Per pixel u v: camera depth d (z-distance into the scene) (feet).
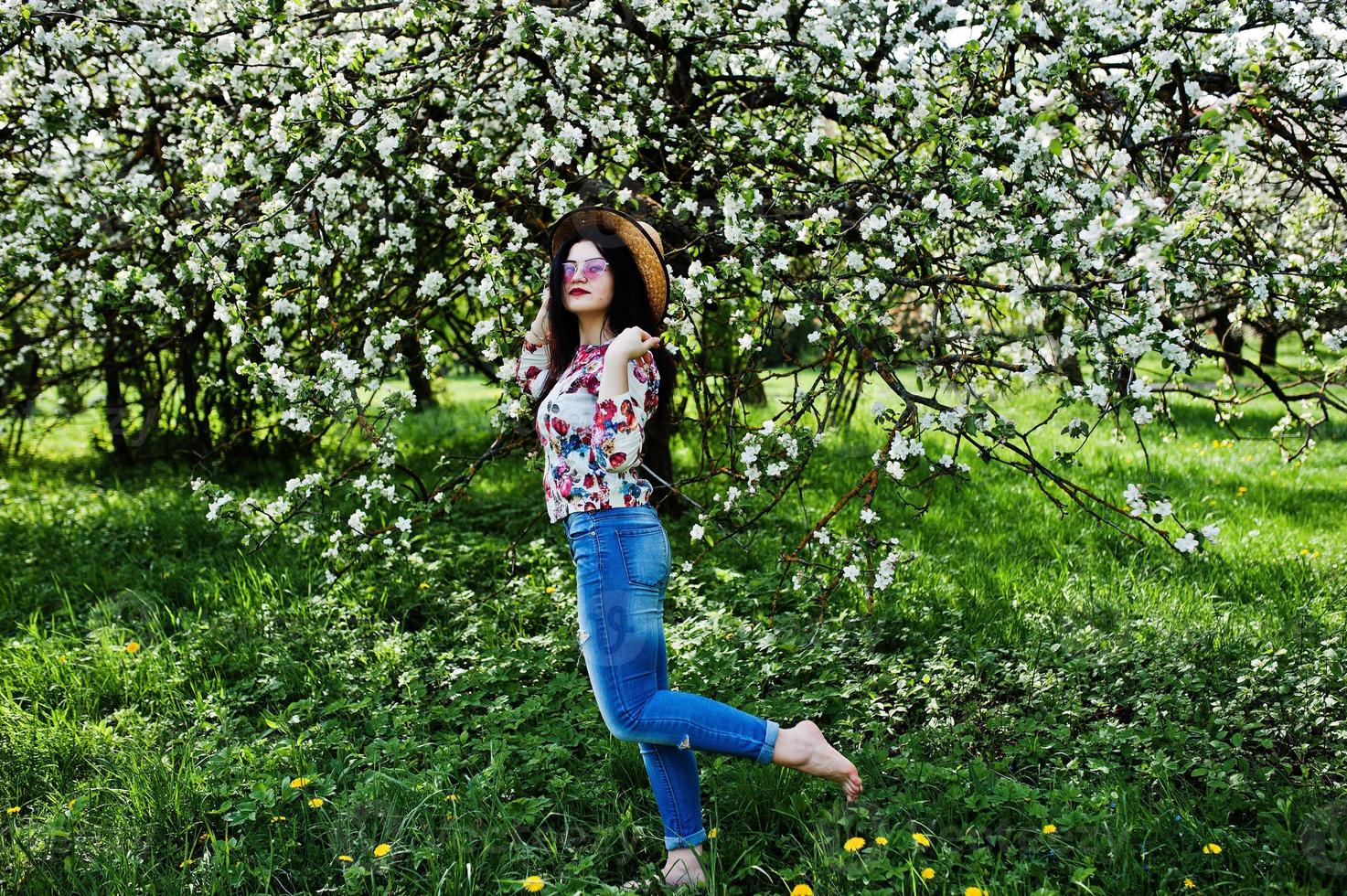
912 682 10.89
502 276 10.36
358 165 11.87
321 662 12.00
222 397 21.38
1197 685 10.37
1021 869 7.21
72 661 12.06
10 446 28.02
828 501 18.99
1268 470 21.63
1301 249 14.07
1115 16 9.53
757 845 7.92
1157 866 7.38
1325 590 13.69
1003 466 22.09
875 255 10.23
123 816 8.49
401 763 9.15
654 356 8.07
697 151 12.98
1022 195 9.03
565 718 10.12
